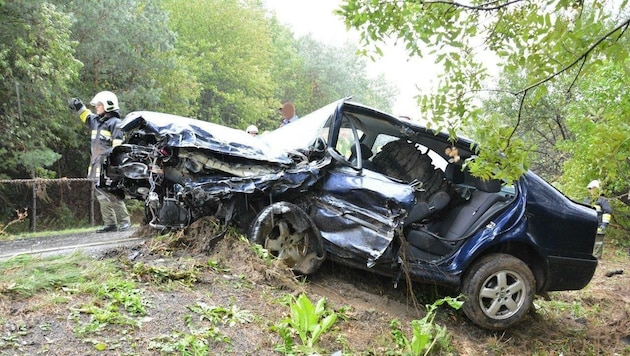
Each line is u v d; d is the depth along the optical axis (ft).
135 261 13.75
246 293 13.14
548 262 17.06
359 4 11.73
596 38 9.48
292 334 11.89
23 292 10.81
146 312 11.00
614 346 18.66
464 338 15.70
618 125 14.65
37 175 48.73
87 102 54.70
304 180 15.14
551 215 17.12
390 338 13.46
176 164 14.70
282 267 14.44
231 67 99.91
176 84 67.97
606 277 29.91
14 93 44.14
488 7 11.39
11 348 8.80
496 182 17.81
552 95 51.49
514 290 16.55
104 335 9.80
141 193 15.62
